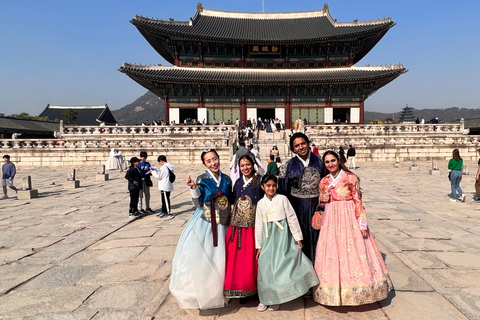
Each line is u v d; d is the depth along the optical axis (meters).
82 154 31.53
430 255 6.96
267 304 4.46
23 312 4.71
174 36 49.00
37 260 7.05
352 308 4.67
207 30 53.44
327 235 4.68
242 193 4.90
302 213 5.18
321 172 5.18
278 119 48.31
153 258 6.97
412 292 5.14
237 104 51.62
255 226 4.73
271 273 4.47
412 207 12.14
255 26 59.22
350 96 51.06
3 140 32.31
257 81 46.72
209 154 5.02
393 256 6.87
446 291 5.13
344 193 4.69
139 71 46.84
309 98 51.41
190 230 4.84
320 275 4.56
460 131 38.19
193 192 4.77
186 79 46.19
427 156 31.86
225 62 52.66
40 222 10.66
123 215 11.55
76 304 4.96
